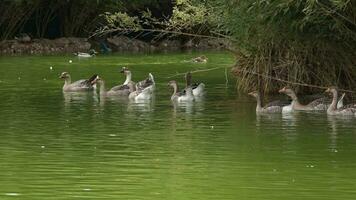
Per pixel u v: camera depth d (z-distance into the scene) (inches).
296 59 1248.2
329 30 1106.7
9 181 652.1
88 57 2199.8
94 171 685.9
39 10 2694.4
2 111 1075.9
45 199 595.5
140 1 2605.8
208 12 1219.2
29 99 1221.7
